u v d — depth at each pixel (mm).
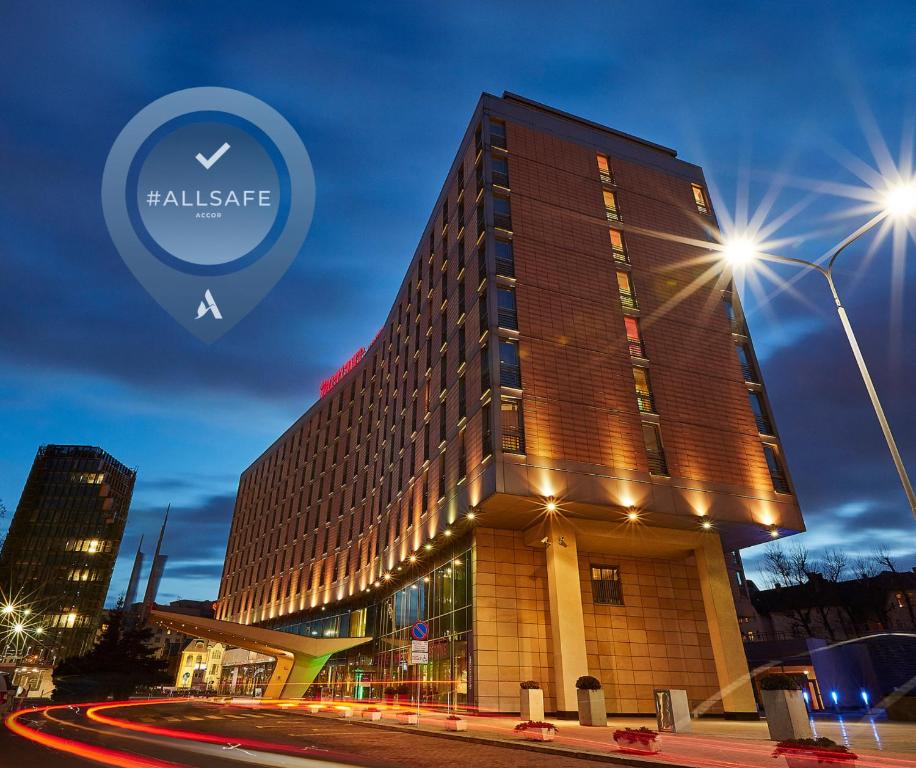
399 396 43812
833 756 9062
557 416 26875
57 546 112625
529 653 25734
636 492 26672
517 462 25031
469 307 31391
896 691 34688
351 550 48688
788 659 37844
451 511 28516
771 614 59000
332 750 13516
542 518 26938
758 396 32906
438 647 29938
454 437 30250
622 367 29797
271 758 11477
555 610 25344
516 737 15914
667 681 27062
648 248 34594
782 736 14555
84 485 118688
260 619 64688
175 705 38062
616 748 13336
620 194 35938
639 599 28562
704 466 28969
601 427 27547
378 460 46875
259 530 73125
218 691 75625
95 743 13203
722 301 35000
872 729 18891
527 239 31406
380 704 34531
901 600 54656
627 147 38375
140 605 137375
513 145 34438
